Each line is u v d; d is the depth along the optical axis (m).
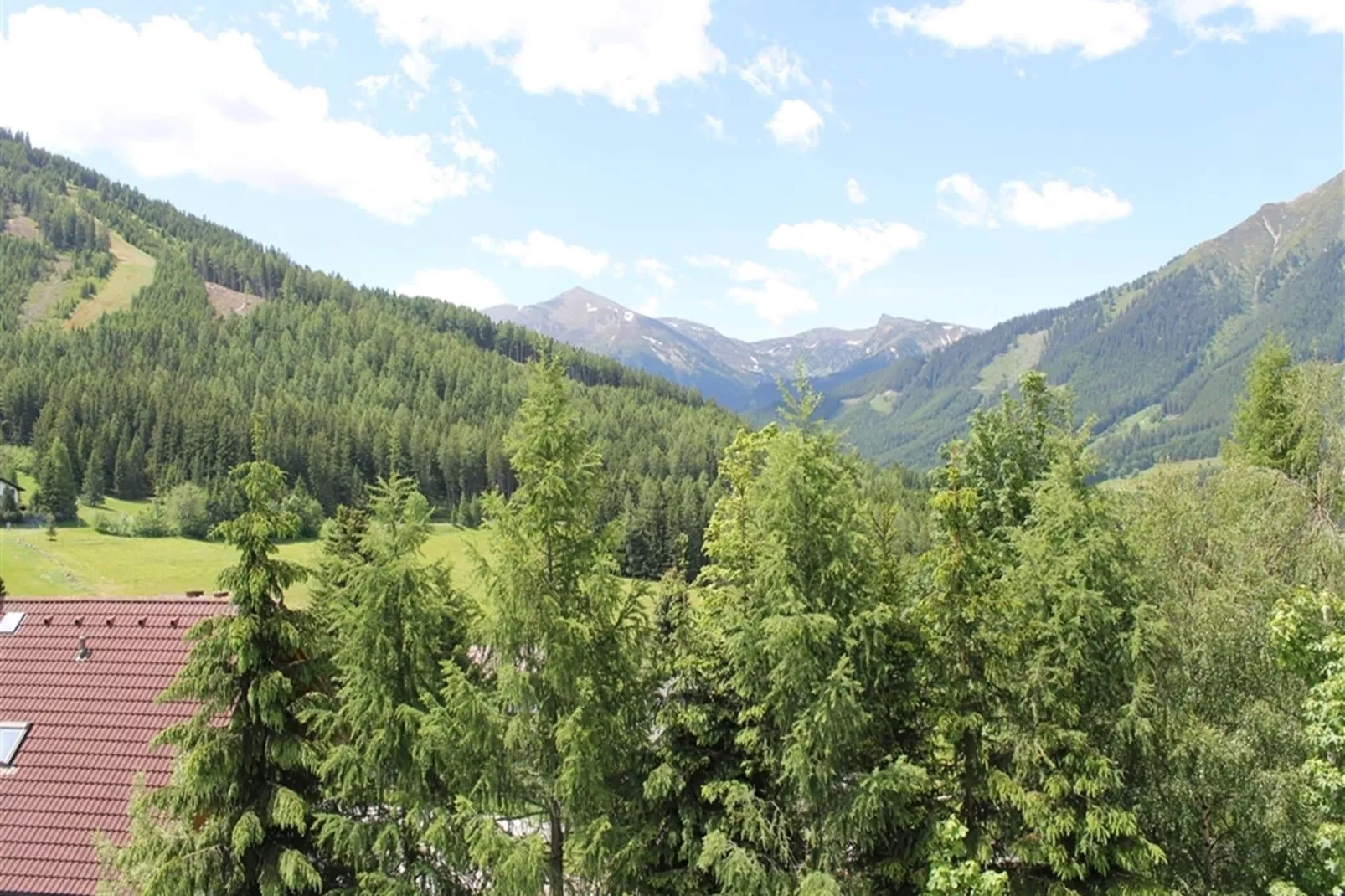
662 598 19.84
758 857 16.67
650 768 17.84
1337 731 14.54
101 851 17.03
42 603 23.52
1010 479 26.70
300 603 48.19
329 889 16.12
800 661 15.93
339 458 146.38
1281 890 16.28
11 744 20.28
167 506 126.88
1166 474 25.36
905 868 16.81
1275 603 18.55
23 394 154.00
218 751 15.17
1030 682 16.92
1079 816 16.72
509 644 16.38
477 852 15.01
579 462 17.05
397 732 16.05
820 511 17.00
